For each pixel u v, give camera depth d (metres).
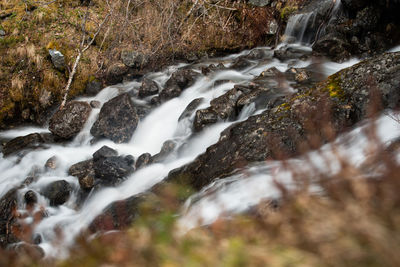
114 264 2.13
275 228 2.12
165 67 12.62
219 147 6.34
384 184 2.11
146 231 2.21
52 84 11.63
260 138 5.87
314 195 2.24
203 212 4.24
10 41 12.33
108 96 11.42
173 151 7.70
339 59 10.23
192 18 13.80
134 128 9.21
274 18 13.51
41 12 13.02
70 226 6.27
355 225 1.92
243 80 10.35
